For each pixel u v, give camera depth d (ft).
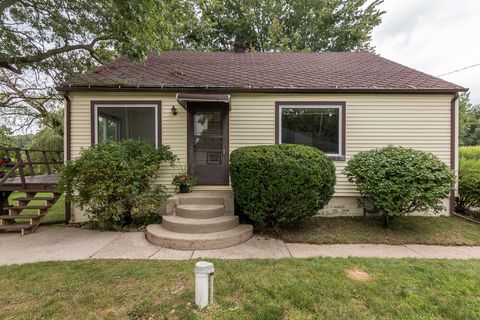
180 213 16.51
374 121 20.11
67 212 19.53
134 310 7.91
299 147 15.99
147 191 17.56
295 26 56.90
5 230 16.99
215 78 21.75
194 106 20.72
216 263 11.51
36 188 18.94
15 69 27.17
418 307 8.09
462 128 121.29
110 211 16.49
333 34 56.29
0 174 23.07
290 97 20.33
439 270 10.75
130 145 18.43
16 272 10.63
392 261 11.85
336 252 13.41
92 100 19.89
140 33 19.51
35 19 24.31
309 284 9.44
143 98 20.15
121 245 14.24
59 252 13.16
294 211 14.97
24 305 8.28
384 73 22.68
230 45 58.59
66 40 26.84
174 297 8.61
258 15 55.88
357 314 7.75
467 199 19.84
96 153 16.69
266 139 20.53
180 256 12.66
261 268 10.93
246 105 20.48
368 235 15.96
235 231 15.16
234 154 16.89
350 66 24.98
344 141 20.11
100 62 32.60
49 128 45.01
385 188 15.26
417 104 19.98
